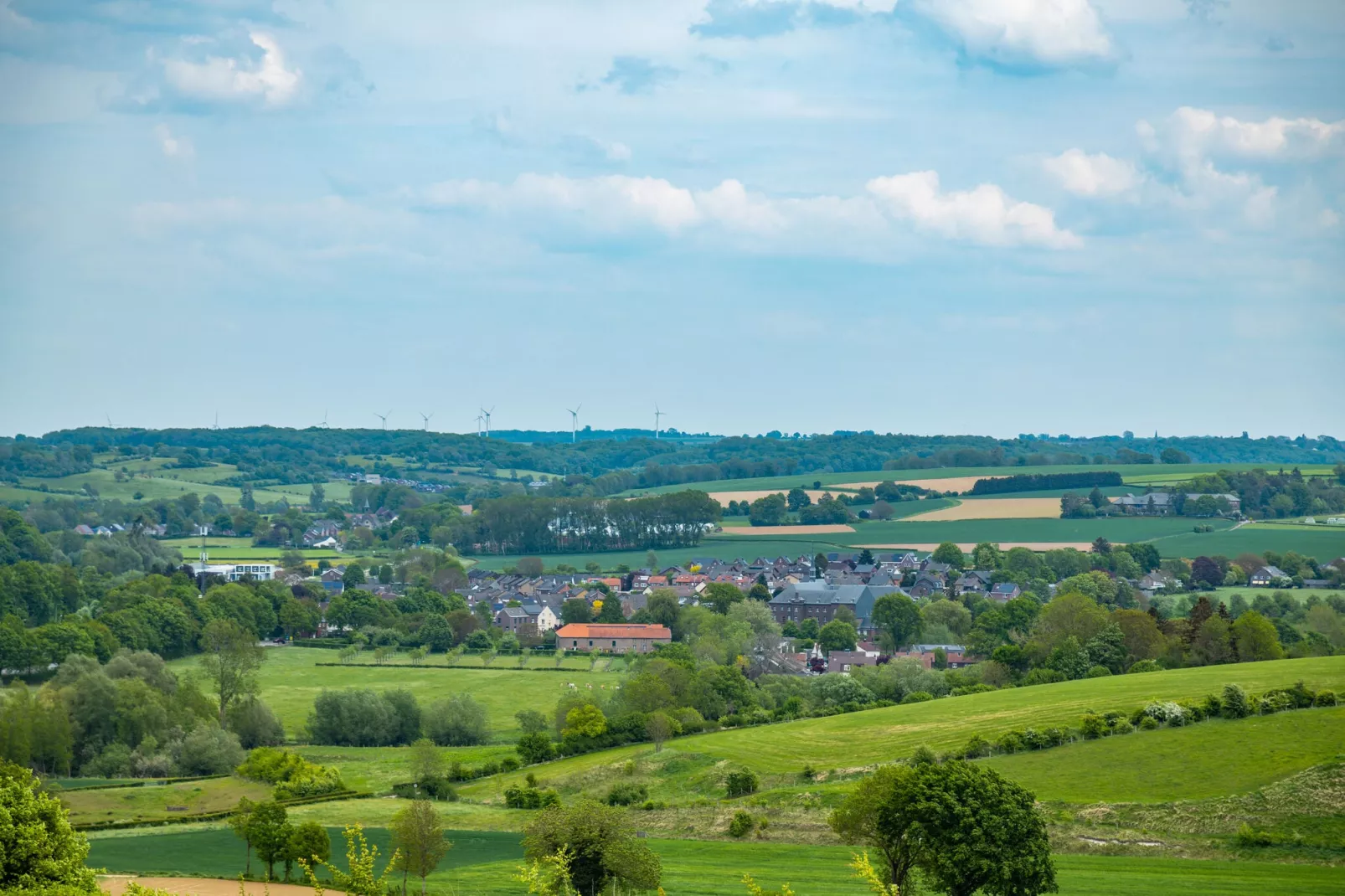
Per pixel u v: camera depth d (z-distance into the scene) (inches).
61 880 2751.0
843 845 4212.6
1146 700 5403.5
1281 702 5073.8
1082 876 3597.4
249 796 5413.4
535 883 2431.1
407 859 3570.4
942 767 3346.5
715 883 3624.5
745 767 5285.4
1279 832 3929.6
